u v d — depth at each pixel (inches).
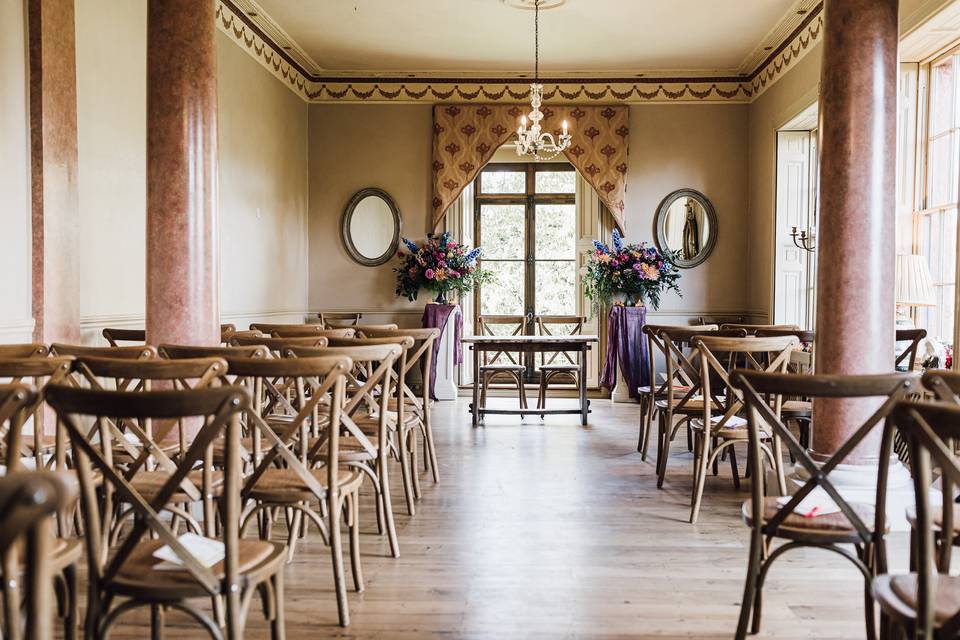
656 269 328.5
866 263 148.3
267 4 273.1
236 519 78.5
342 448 137.6
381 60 340.2
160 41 161.5
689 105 353.7
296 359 103.3
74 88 181.2
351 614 113.4
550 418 301.0
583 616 112.9
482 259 388.2
